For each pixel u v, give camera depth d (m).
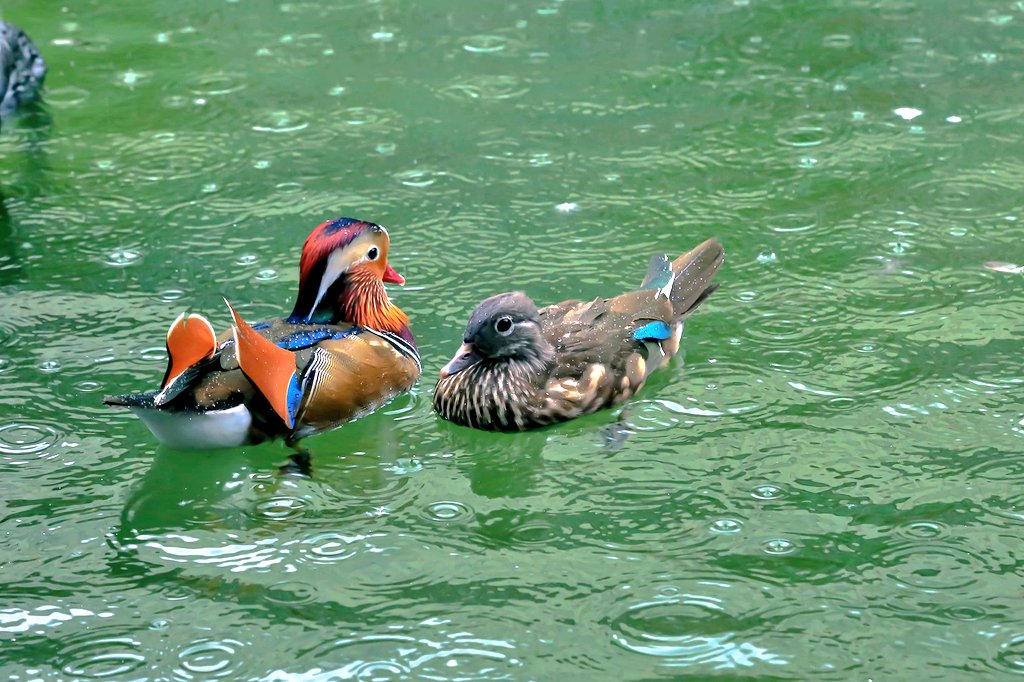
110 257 13.38
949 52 17.53
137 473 10.34
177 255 13.41
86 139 15.84
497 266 13.17
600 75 17.20
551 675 8.30
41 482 10.20
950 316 12.10
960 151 15.11
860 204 14.10
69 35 18.61
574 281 12.89
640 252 13.37
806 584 9.02
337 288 11.23
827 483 10.05
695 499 9.95
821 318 12.17
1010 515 9.62
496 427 10.88
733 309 12.37
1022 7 18.73
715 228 13.75
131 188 14.74
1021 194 14.18
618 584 9.09
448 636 8.64
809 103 16.34
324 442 10.72
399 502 10.05
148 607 8.93
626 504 9.95
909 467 10.19
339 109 16.48
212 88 17.06
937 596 8.88
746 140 15.54
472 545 9.54
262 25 18.89
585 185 14.65
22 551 9.46
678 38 18.16
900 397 11.02
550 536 9.62
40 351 11.81
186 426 9.91
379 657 8.48
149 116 16.39
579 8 19.22
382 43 18.23
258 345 9.96
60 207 14.34
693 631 8.63
